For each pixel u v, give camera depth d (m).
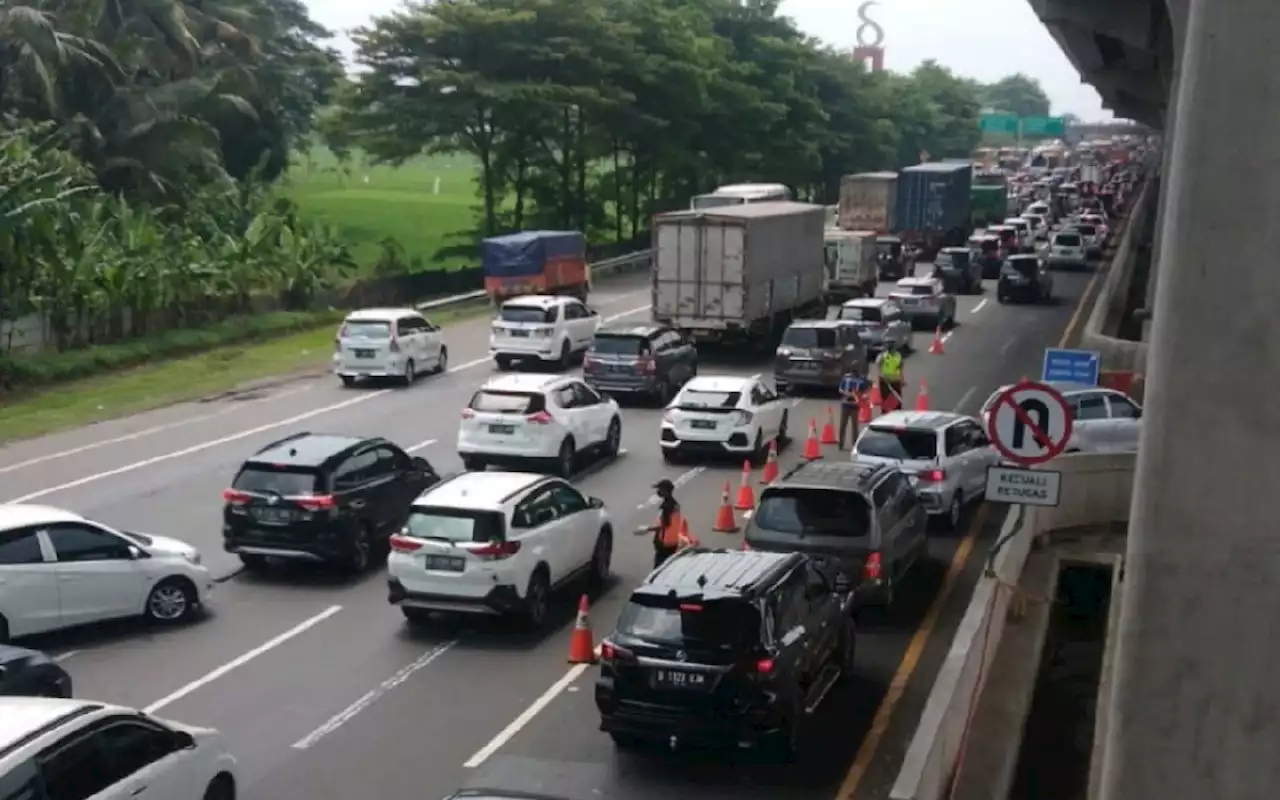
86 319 38.16
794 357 33.91
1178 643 7.72
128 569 16.88
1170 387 7.67
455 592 16.70
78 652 16.25
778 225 40.62
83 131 49.06
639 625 12.80
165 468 26.00
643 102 70.38
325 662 16.06
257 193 57.75
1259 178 7.42
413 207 98.94
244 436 28.91
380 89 60.91
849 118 104.94
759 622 12.57
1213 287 7.54
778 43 88.25
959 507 22.23
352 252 72.12
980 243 64.62
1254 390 7.52
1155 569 7.75
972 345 43.06
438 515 16.92
